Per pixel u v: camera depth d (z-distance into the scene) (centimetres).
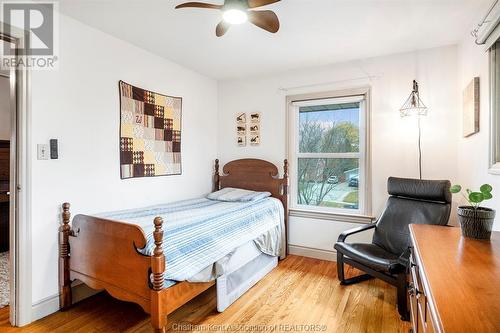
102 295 251
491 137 183
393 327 203
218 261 219
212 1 207
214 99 407
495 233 158
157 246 166
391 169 307
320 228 346
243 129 395
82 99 240
